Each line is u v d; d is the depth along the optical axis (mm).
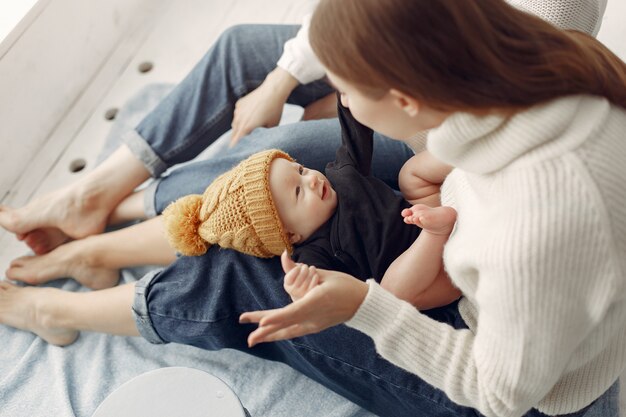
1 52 1451
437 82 601
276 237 1054
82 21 1681
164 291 1111
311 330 776
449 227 918
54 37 1603
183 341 1152
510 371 712
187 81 1351
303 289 774
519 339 682
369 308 786
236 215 1047
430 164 1079
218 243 1073
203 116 1347
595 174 624
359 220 1067
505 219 654
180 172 1313
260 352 1167
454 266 757
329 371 1056
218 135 1402
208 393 983
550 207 627
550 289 644
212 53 1346
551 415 893
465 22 576
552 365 698
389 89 630
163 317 1117
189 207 1099
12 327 1350
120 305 1188
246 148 1267
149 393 987
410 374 959
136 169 1355
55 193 1362
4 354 1323
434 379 812
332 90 1443
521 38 604
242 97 1375
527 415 911
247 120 1325
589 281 648
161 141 1339
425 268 957
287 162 1104
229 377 1264
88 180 1347
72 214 1348
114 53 1845
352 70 623
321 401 1218
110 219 1416
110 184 1353
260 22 1879
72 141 1698
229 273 1071
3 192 1616
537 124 627
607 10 1592
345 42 608
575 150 630
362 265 1050
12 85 1521
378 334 803
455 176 869
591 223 622
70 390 1243
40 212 1350
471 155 686
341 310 778
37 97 1612
